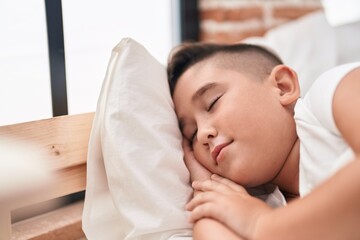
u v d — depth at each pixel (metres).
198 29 1.45
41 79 0.84
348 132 0.52
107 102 0.66
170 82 0.80
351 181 0.45
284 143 0.68
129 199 0.63
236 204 0.57
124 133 0.64
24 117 0.82
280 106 0.70
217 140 0.67
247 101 0.69
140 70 0.69
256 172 0.67
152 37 1.24
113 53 0.69
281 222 0.48
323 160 0.58
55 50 0.85
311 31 1.33
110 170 0.64
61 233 0.74
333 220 0.45
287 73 0.76
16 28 0.80
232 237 0.53
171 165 0.67
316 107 0.60
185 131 0.76
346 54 1.33
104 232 0.67
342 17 1.78
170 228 0.61
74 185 0.67
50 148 0.64
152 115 0.68
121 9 1.09
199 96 0.72
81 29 0.96
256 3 1.45
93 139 0.66
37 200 0.63
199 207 0.60
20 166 0.60
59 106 0.86
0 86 0.78
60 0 0.85
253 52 0.82
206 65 0.76
